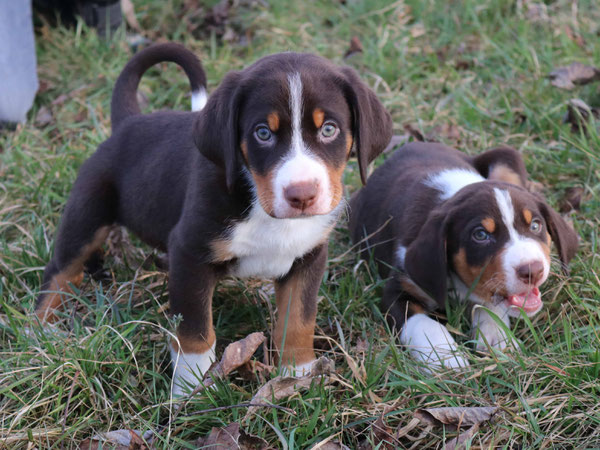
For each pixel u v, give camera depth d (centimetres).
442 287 132
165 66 190
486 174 151
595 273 137
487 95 177
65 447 121
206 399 123
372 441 119
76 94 180
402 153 152
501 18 208
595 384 123
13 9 168
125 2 209
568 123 167
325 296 138
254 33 208
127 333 128
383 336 135
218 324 135
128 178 134
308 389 123
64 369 125
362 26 212
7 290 141
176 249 125
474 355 131
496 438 120
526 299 129
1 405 124
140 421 121
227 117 119
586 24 204
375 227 146
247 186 122
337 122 119
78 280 139
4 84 169
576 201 153
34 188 157
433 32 210
